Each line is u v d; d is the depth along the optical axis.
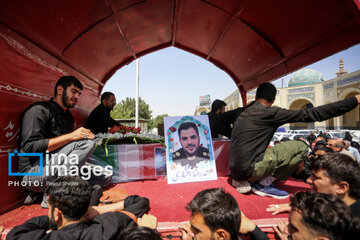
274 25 2.93
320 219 1.00
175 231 1.52
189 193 2.22
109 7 2.79
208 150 2.79
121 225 1.34
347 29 2.23
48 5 2.16
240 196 2.16
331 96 21.28
